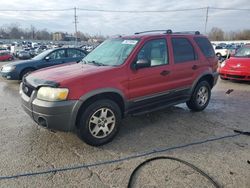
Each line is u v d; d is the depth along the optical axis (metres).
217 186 3.05
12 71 9.95
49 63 10.42
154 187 3.04
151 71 4.65
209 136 4.53
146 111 4.79
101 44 5.49
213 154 3.85
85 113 3.90
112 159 3.69
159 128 4.91
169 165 3.52
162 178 3.22
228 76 10.21
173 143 4.23
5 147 4.03
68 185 3.07
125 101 4.36
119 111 4.30
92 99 4.01
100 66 4.41
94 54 5.22
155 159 3.68
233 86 9.58
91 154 3.83
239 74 9.81
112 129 4.24
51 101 3.69
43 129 4.77
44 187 3.03
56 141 4.26
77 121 3.99
